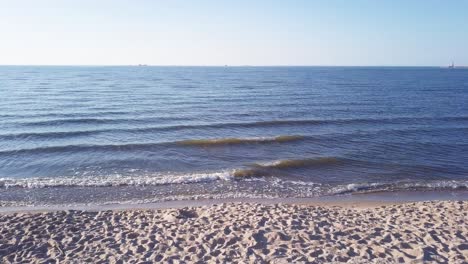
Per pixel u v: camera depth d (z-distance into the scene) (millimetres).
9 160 16062
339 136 21688
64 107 33594
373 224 8789
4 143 19344
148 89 55812
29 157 16578
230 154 17641
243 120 27609
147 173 14547
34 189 12562
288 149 18656
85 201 11617
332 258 6980
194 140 19672
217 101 40250
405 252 7188
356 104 38094
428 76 119000
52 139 20484
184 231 8422
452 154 17859
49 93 47031
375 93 51281
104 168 15133
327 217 9367
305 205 10820
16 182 13148
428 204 10633
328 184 13539
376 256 7047
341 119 27891
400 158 17062
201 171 14938
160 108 33969
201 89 56844
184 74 127688
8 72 132125
